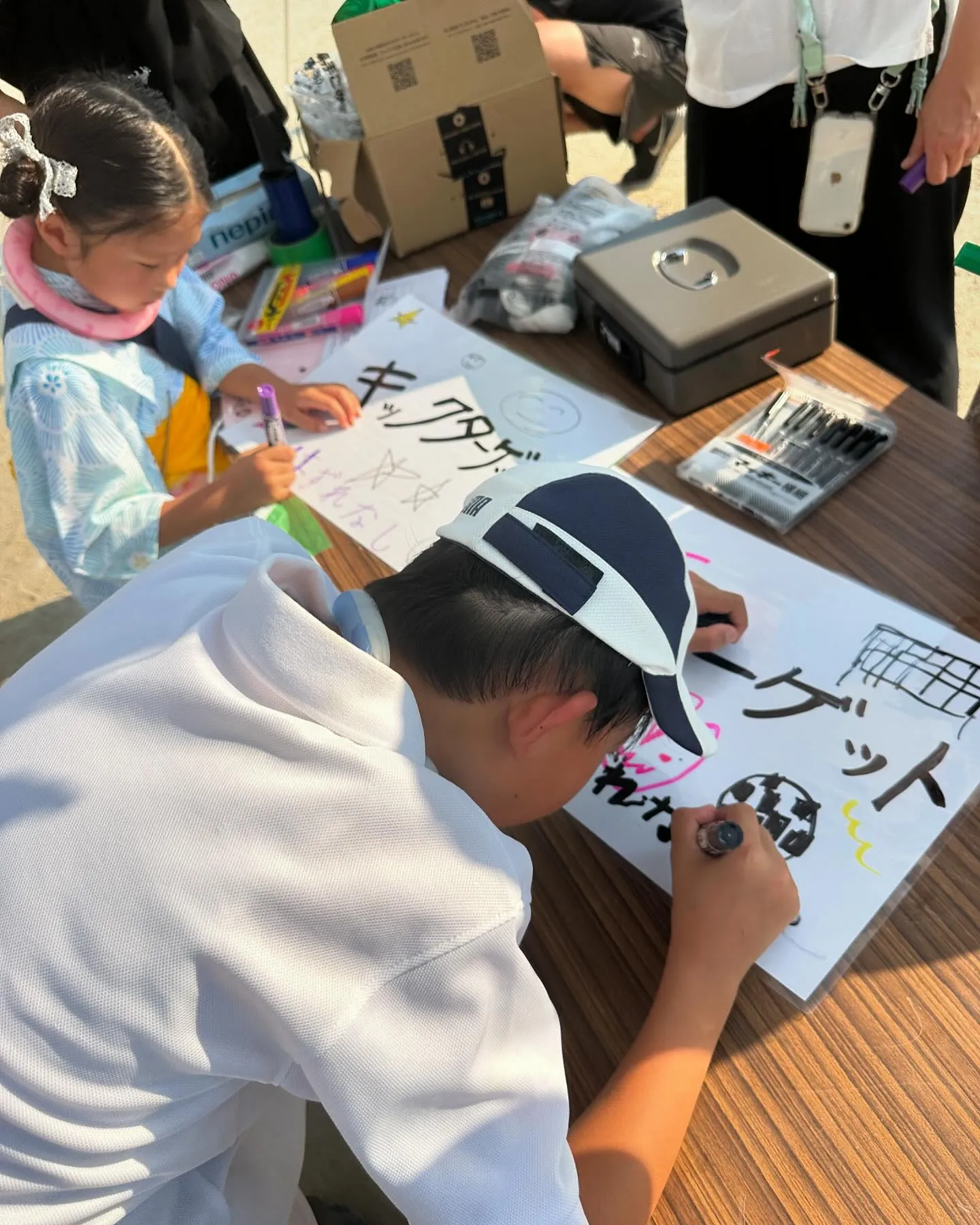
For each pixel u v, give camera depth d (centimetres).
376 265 132
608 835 72
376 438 108
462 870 51
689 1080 57
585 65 205
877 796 69
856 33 118
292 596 62
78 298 108
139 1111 54
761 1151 56
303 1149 81
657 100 212
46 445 107
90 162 96
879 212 138
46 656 69
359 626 58
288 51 347
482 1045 51
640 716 60
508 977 51
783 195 141
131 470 110
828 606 82
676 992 61
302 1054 50
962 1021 59
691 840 68
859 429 95
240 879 50
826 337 103
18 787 57
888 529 87
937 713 73
